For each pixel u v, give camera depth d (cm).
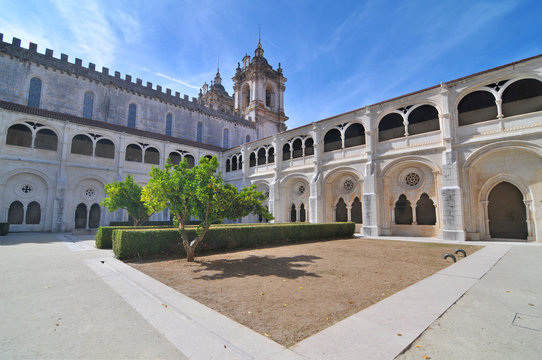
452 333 438
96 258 1173
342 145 2780
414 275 859
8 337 436
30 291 688
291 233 1817
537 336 423
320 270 937
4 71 3109
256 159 3675
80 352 388
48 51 3409
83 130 3045
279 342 413
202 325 474
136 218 2122
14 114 2644
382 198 2422
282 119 5900
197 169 1123
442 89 2139
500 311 534
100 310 560
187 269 957
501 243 1723
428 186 2223
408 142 2331
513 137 1814
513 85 1906
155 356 378
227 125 5069
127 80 4025
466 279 787
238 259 1163
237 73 5888
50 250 1409
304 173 3078
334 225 2144
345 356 365
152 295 652
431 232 2181
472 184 2014
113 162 3247
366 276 848
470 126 2025
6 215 2550
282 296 647
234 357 372
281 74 5972
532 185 1778
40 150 2775
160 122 4272
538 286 712
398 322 481
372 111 2561
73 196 2942
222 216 1148
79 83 3603
